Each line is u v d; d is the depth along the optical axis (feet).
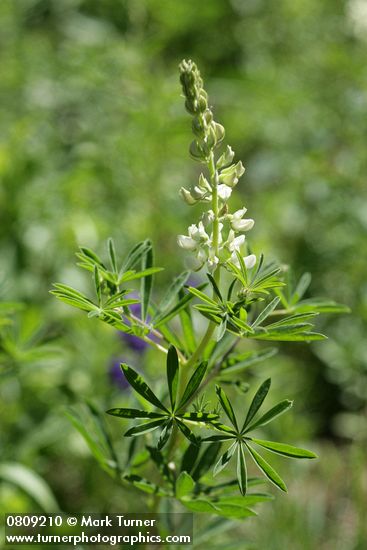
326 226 5.22
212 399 3.51
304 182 5.46
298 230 5.41
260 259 2.08
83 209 4.48
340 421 4.90
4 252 4.17
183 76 2.03
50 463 3.97
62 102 5.26
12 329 3.15
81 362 3.83
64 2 6.31
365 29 6.40
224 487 2.30
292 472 3.85
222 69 6.27
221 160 2.06
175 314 2.20
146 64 4.91
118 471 2.42
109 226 4.48
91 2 6.02
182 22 5.58
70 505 3.80
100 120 5.07
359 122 5.42
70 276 4.17
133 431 2.00
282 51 6.84
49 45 5.88
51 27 6.45
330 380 5.13
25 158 4.50
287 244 5.44
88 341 3.88
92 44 5.01
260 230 5.42
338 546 3.53
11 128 5.05
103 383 3.82
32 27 6.46
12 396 3.72
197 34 6.88
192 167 5.63
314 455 1.97
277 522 3.34
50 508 3.17
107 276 2.17
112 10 5.82
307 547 3.30
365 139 5.37
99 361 3.84
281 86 5.89
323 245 5.24
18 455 3.50
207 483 2.41
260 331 2.04
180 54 6.81
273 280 2.21
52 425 3.59
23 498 3.39
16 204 4.25
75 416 2.41
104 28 5.60
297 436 4.03
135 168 4.68
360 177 5.17
